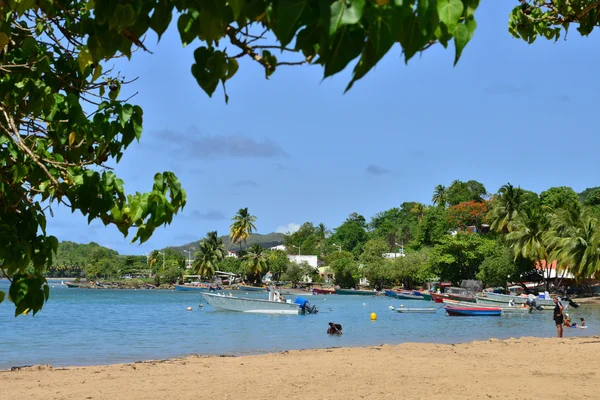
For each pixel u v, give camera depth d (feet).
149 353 86.22
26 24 13.96
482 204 395.55
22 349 90.74
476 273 276.21
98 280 591.78
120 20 7.33
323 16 4.78
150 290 488.85
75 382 52.65
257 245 431.43
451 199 499.51
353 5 4.77
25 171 12.34
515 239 253.24
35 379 54.49
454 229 398.42
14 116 12.46
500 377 52.42
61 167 11.96
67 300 288.30
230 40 8.10
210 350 89.66
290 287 445.78
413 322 146.92
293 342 100.94
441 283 327.67
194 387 49.57
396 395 44.70
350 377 53.57
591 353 68.39
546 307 201.67
